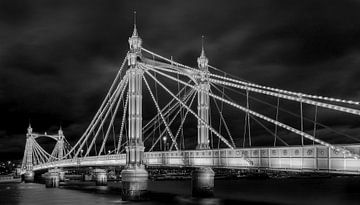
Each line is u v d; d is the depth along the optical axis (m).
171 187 117.69
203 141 67.19
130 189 59.97
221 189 108.88
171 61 66.12
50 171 125.56
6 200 80.69
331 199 79.31
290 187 123.19
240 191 99.94
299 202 70.25
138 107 62.12
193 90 69.06
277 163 45.75
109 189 109.88
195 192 67.81
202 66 67.94
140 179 60.12
